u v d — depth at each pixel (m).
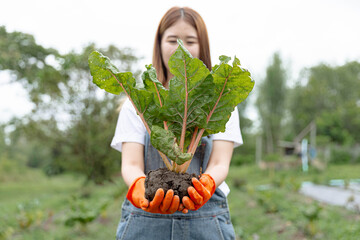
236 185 11.52
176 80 1.27
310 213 5.07
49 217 6.98
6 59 15.79
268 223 6.14
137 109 1.36
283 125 29.09
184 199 1.20
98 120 13.13
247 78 1.27
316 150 22.30
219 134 1.69
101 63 1.31
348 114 28.75
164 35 1.78
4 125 13.89
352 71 41.28
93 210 6.09
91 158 12.91
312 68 38.09
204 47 1.81
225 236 1.65
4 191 14.24
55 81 12.70
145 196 1.28
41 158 31.72
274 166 18.48
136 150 1.68
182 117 1.31
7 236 5.36
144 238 1.60
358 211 6.65
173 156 1.20
